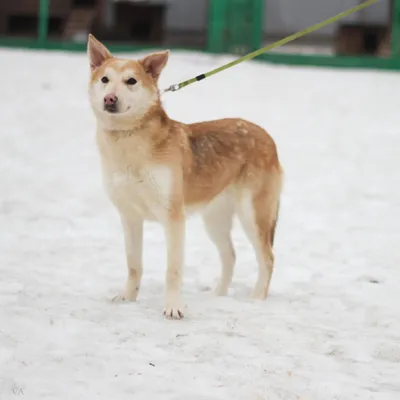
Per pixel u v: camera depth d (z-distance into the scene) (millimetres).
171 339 5312
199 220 9938
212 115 17844
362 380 4742
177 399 4289
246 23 27031
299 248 8688
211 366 4844
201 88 20922
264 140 6887
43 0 27609
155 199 5965
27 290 6453
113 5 31312
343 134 16828
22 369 4645
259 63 26219
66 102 18734
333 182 12633
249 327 5664
